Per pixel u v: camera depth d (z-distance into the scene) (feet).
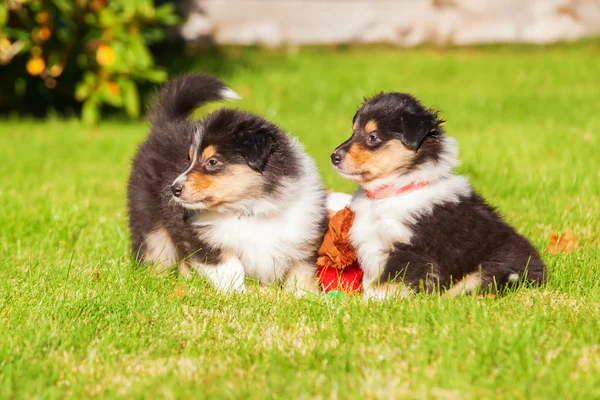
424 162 14.05
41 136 32.76
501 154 25.02
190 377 10.53
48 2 31.91
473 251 14.02
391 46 57.36
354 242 14.51
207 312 13.28
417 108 14.20
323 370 10.45
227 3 56.44
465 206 14.20
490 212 14.76
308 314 12.79
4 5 31.12
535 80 44.60
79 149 30.25
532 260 14.35
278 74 45.80
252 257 14.85
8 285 14.42
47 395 9.93
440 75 46.37
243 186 14.39
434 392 9.73
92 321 12.56
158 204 15.99
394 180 14.11
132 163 17.25
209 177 14.25
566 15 56.59
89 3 32.48
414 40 57.67
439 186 14.16
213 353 11.39
